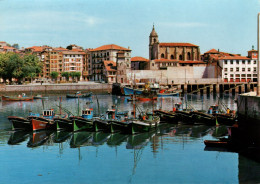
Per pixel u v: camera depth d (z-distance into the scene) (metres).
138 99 121.75
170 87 166.38
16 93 140.88
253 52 170.75
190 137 51.62
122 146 46.28
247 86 160.38
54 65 199.75
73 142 48.78
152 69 183.75
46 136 52.84
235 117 59.81
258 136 41.25
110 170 36.12
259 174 34.22
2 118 72.12
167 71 173.25
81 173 35.22
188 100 120.12
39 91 145.88
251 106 43.69
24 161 39.28
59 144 47.62
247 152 41.62
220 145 44.31
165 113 66.38
